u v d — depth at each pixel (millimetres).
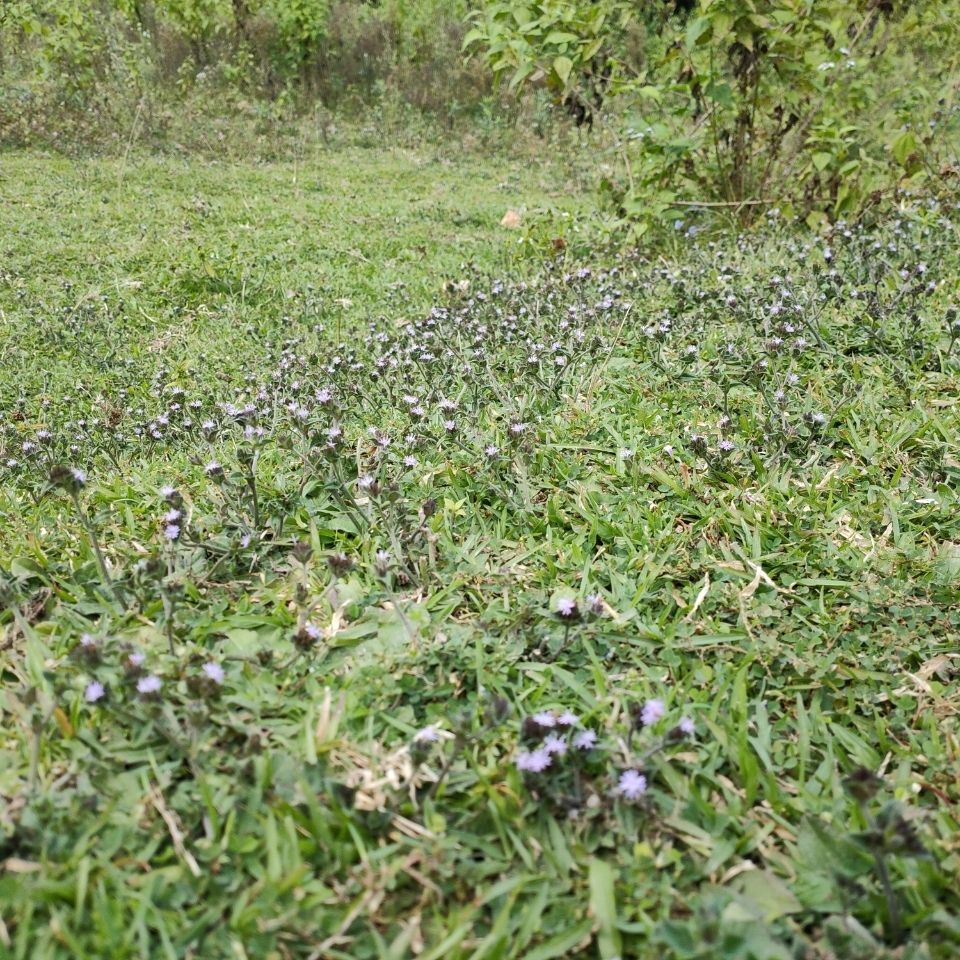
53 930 1530
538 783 1836
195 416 3553
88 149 9438
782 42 6008
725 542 2793
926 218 5254
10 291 5441
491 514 2924
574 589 2539
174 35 11734
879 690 2262
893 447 3174
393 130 11203
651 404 3559
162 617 2367
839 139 5984
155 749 1909
